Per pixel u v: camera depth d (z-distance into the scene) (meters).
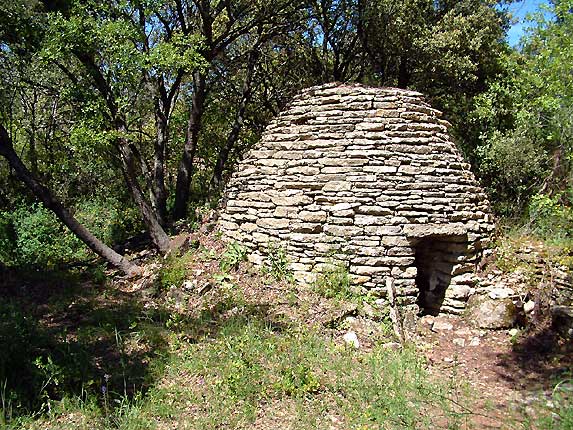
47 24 8.87
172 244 9.95
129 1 9.28
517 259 7.59
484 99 14.98
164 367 5.41
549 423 4.17
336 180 7.42
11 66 11.77
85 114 9.84
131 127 15.59
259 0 13.88
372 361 5.52
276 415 4.51
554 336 6.25
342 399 4.76
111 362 5.55
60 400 4.65
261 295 7.34
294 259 7.55
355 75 20.27
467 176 8.06
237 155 18.50
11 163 8.84
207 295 7.55
